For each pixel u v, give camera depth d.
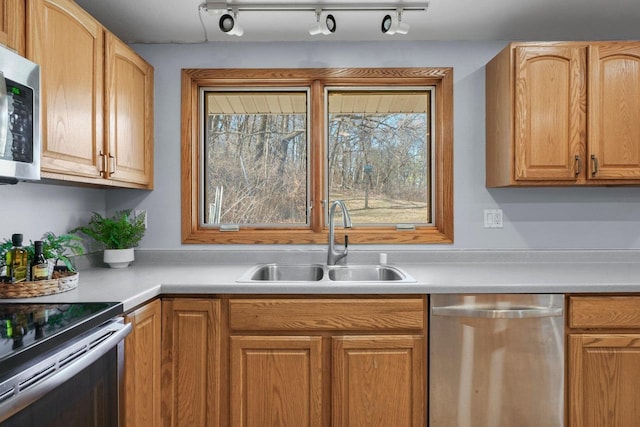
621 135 2.04
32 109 1.25
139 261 2.42
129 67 2.06
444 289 1.76
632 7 2.04
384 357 1.77
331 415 1.77
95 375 1.24
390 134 2.50
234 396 1.77
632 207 2.41
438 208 2.47
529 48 2.06
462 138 2.42
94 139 1.73
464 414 1.76
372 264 2.39
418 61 2.42
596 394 1.76
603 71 2.05
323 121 2.46
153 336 1.71
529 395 1.76
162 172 2.44
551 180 2.08
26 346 0.96
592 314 1.76
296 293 1.78
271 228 2.49
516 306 1.77
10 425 0.88
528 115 2.06
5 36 1.27
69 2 1.55
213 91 2.51
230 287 1.77
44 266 1.54
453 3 2.00
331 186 2.50
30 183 1.82
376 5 1.99
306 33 2.31
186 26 2.22
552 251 2.40
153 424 1.71
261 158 2.51
